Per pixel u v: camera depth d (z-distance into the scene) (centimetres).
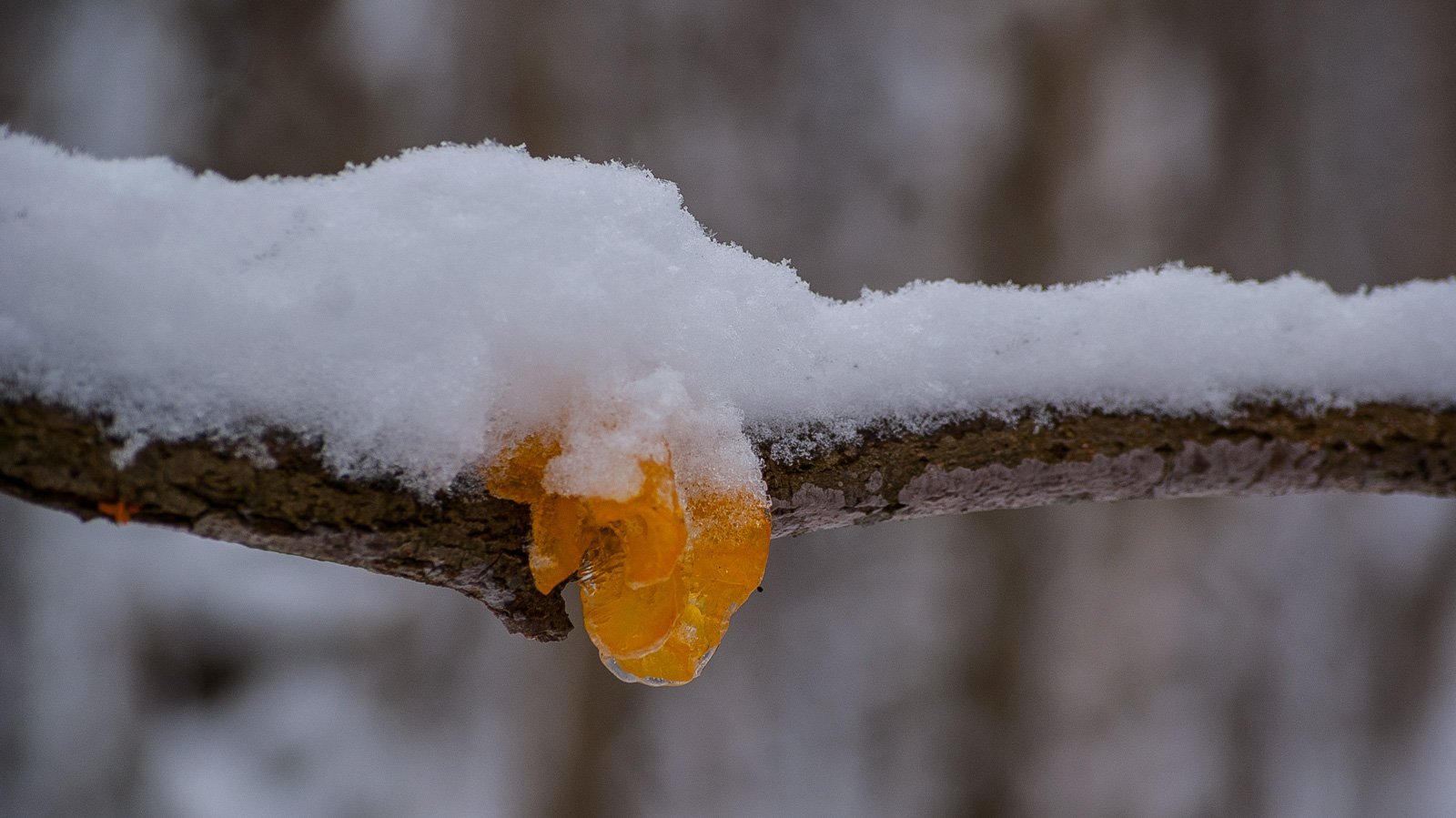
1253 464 36
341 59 104
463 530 32
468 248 32
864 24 112
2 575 90
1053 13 113
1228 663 102
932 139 112
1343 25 117
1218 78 115
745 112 110
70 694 90
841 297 109
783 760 99
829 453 34
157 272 31
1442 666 101
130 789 89
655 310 32
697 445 32
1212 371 36
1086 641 102
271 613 94
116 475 31
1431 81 118
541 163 33
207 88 101
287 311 31
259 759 92
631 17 108
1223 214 114
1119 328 35
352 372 31
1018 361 35
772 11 111
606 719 97
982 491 35
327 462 31
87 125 98
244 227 31
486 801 94
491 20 106
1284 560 105
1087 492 35
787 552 103
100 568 92
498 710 97
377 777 93
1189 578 104
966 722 100
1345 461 36
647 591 32
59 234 31
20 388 30
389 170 32
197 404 31
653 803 96
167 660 92
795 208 110
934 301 35
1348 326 36
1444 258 117
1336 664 103
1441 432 36
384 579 96
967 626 102
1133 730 100
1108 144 113
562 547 32
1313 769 100
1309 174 117
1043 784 99
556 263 32
